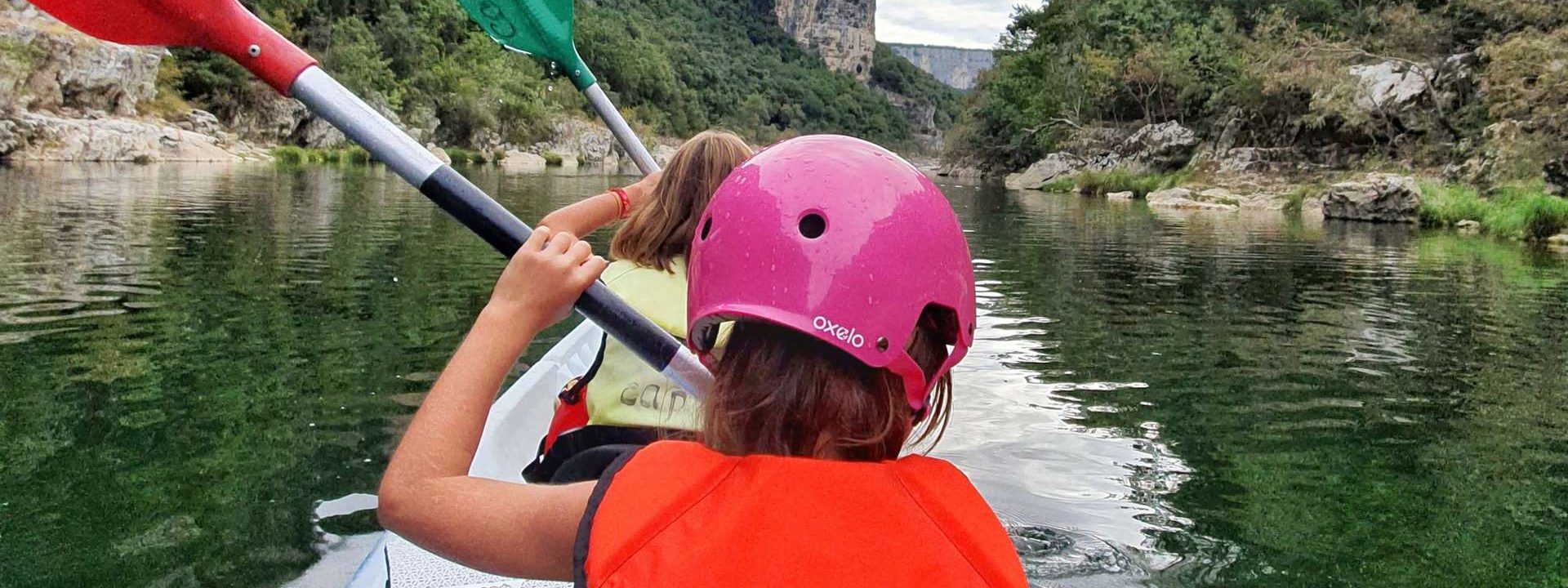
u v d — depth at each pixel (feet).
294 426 12.23
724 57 377.30
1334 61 95.66
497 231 3.10
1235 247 42.45
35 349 15.88
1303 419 14.30
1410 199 63.46
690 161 6.45
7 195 44.96
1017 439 12.67
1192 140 117.19
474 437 2.83
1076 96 148.97
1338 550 9.59
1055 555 9.19
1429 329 22.13
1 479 10.36
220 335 17.29
